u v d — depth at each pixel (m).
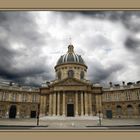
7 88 50.28
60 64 53.56
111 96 51.06
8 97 49.97
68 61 53.00
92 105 47.25
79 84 45.28
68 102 44.88
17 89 51.97
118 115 48.53
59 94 45.03
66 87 45.16
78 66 52.78
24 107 51.75
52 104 45.50
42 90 50.84
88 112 44.34
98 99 48.03
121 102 48.78
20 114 50.66
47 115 47.84
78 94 45.12
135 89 47.31
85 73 54.78
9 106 49.62
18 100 51.41
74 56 54.78
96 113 46.53
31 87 54.69
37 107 53.06
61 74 52.75
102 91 51.78
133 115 46.16
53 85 46.53
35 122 31.27
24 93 52.91
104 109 50.50
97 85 49.38
